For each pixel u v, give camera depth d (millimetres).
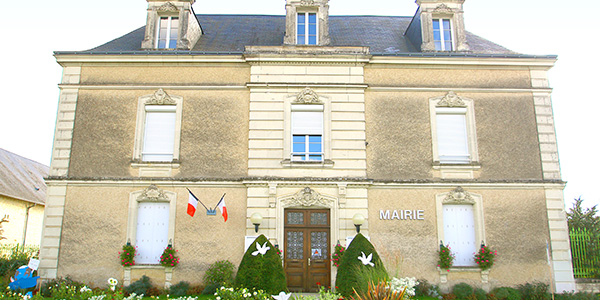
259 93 12391
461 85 12633
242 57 12523
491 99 12578
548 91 12664
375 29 15500
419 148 12148
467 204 11969
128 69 12641
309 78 12523
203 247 11367
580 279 11422
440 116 12539
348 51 12633
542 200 11828
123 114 12297
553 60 12711
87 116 12258
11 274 11945
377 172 11938
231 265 11055
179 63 12633
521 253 11453
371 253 9328
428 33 13289
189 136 12133
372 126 12273
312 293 11133
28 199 20312
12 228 19641
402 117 12359
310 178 11648
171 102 12375
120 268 11211
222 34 14820
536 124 12438
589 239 11891
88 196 11648
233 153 12031
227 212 11578
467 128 12406
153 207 11805
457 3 13641
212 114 12312
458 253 11648
